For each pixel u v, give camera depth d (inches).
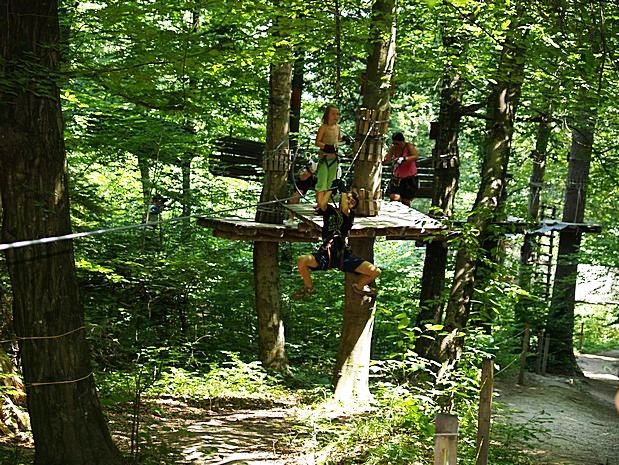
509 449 347.3
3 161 232.1
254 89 586.9
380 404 343.0
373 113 430.3
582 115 588.4
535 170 807.7
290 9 357.1
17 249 233.9
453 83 595.5
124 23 302.8
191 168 733.3
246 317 615.5
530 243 821.9
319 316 669.3
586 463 371.9
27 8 229.5
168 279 502.9
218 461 294.2
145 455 280.2
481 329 376.2
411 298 703.7
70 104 507.8
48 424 241.3
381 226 403.5
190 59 308.8
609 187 767.7
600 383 797.9
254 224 483.2
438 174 607.8
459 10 382.9
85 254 442.0
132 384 389.1
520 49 377.4
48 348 238.7
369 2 433.7
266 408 426.3
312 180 416.2
